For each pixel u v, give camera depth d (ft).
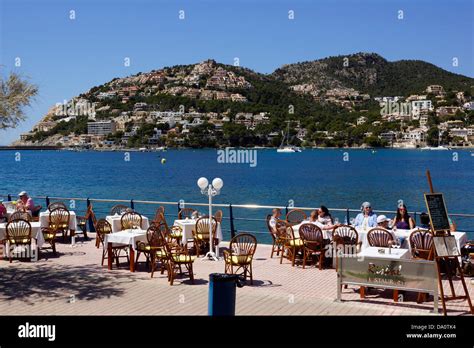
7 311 29.73
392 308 30.07
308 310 29.55
